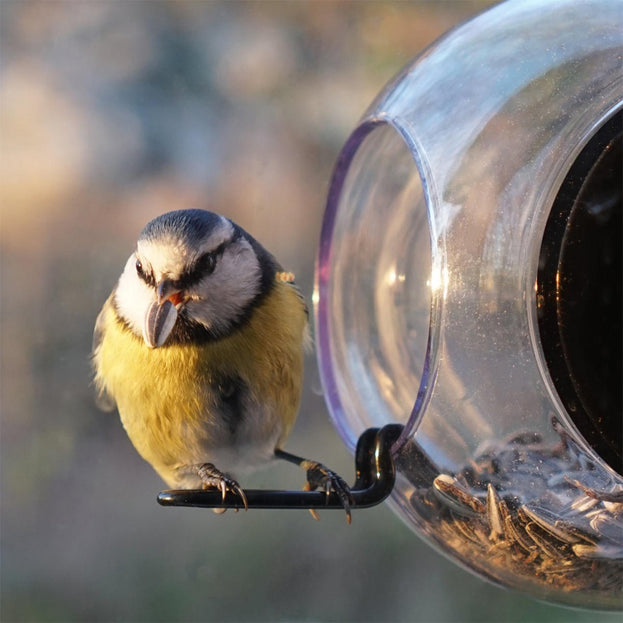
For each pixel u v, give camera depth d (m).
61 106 12.49
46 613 11.30
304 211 12.00
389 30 12.02
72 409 11.99
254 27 12.29
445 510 5.55
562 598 5.86
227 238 6.36
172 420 6.30
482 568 5.88
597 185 5.39
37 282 12.11
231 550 11.56
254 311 6.29
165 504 5.41
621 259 5.48
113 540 11.75
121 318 6.39
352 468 10.69
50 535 11.75
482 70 5.84
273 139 12.16
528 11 6.04
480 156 5.50
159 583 11.50
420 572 11.22
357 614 11.16
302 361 6.69
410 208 6.95
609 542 5.24
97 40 12.48
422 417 5.37
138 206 12.29
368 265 7.12
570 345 5.23
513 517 5.32
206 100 12.30
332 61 12.17
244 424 6.38
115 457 12.02
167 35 12.38
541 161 5.40
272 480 10.66
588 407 5.20
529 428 5.20
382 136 6.95
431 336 5.27
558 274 5.25
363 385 6.94
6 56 12.51
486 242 5.31
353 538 11.44
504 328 5.21
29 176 12.32
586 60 5.56
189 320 6.14
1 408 11.91
